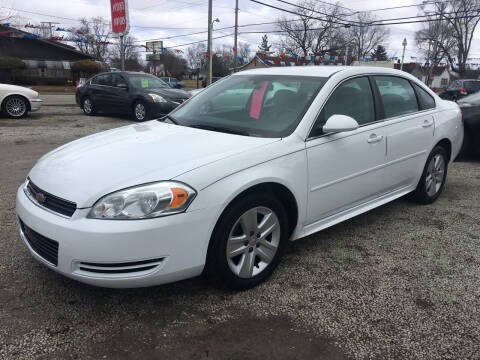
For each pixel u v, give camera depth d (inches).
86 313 102.8
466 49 1973.4
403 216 173.2
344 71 142.9
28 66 1615.4
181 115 149.8
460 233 156.5
